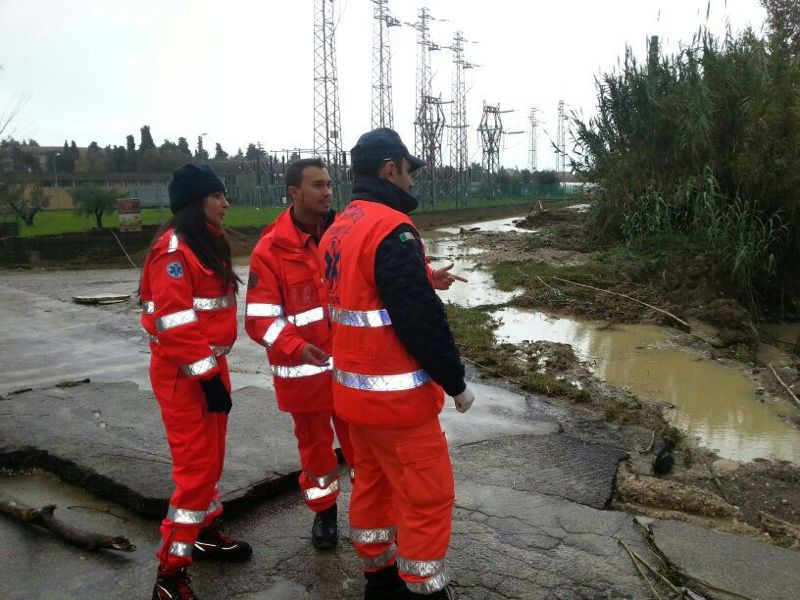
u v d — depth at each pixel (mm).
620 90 16500
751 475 5137
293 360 3594
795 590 3375
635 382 7500
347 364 2854
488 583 3434
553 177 67688
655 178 14969
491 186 57969
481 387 7082
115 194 27844
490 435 5602
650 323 10273
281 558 3713
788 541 4094
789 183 11594
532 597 3320
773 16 19766
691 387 7340
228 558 3662
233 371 7762
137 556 3707
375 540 3111
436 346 2617
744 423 6301
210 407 3158
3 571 3553
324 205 3643
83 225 29156
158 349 3254
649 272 12656
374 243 2697
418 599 2881
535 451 5246
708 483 4996
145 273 3355
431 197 50438
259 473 4539
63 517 4137
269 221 30219
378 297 2756
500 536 3900
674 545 3771
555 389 6906
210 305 3391
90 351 8906
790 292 11734
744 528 4223
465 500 4363
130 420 5609
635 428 5926
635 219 14531
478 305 11711
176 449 3223
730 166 12703
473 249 21594
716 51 14023
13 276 17156
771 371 7918
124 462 4602
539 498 4398
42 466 4797
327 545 3775
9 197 28344
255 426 5539
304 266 3615
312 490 3795
